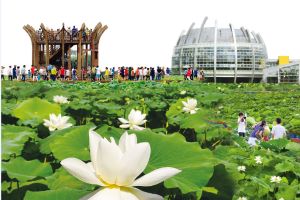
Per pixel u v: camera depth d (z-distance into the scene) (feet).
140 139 9.79
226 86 164.14
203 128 20.39
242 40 302.86
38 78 156.15
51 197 7.88
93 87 80.23
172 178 8.89
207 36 308.19
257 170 24.64
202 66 304.71
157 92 56.90
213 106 47.67
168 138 9.76
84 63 182.39
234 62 299.79
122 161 6.48
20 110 20.06
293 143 31.94
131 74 187.32
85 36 161.99
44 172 10.24
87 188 9.53
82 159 10.68
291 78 270.87
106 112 24.61
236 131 52.06
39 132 15.89
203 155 9.44
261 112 70.13
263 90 163.84
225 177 10.03
